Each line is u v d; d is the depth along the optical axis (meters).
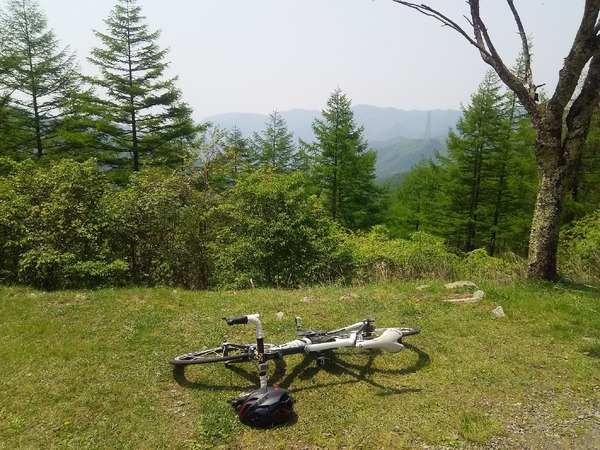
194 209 10.62
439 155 22.08
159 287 7.48
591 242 9.09
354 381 4.01
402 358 4.43
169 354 4.66
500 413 3.46
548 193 6.66
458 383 3.92
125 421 3.51
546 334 4.92
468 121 19.78
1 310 5.89
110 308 6.00
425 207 24.12
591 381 3.91
